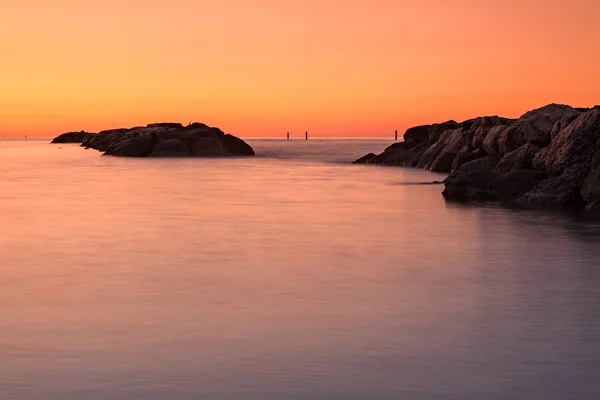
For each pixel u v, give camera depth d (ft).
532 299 50.29
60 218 94.17
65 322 44.52
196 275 58.59
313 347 39.58
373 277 57.77
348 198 121.39
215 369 36.19
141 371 35.88
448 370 36.06
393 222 90.48
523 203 112.78
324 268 61.46
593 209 103.19
